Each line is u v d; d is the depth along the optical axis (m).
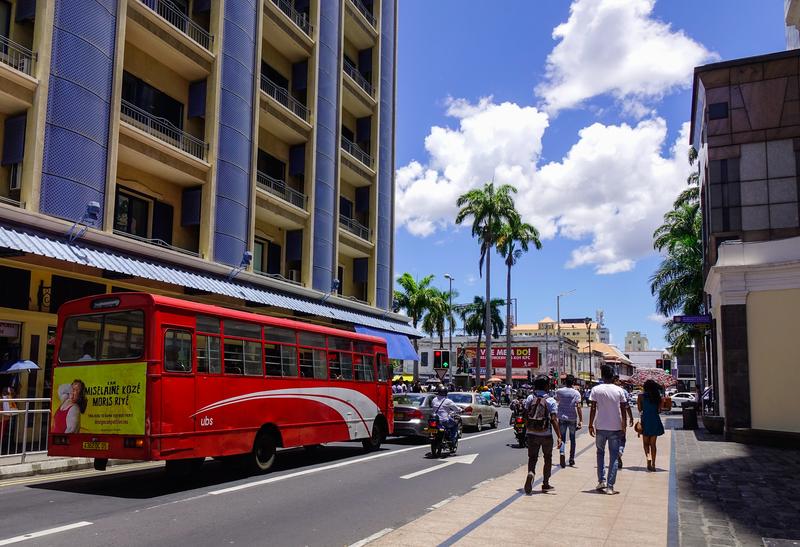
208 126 21.62
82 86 16.59
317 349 15.02
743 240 24.23
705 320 24.66
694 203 38.97
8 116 15.85
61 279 16.97
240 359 12.27
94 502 9.52
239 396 12.06
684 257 36.06
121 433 10.29
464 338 90.62
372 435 17.14
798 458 15.07
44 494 10.16
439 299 59.81
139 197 20.17
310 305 26.19
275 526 8.10
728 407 18.86
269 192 25.33
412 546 6.86
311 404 14.44
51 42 15.87
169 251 19.08
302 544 7.25
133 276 18.09
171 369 10.57
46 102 15.65
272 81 27.59
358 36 34.69
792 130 24.20
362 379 16.89
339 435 15.45
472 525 7.84
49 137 15.66
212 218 21.23
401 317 36.50
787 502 9.58
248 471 12.86
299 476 12.38
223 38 22.19
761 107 24.69
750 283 18.61
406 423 19.36
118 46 17.89
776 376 18.06
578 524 7.95
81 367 10.87
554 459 15.35
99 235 16.64
